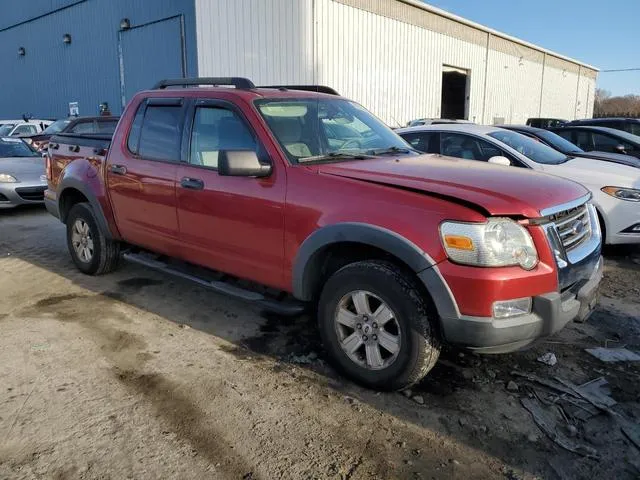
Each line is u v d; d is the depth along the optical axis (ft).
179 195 13.75
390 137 14.84
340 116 14.20
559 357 12.47
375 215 10.14
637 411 10.33
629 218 20.21
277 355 12.44
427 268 9.56
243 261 12.62
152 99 15.19
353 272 10.63
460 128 24.44
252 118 12.39
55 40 77.82
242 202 12.21
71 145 18.26
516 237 9.43
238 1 52.80
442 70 73.31
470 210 9.42
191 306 15.39
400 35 64.03
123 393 10.65
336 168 11.39
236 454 8.88
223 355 12.39
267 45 52.70
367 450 9.05
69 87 77.30
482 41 81.25
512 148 22.80
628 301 16.35
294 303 12.16
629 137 33.22
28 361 11.90
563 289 10.32
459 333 9.51
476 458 8.91
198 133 13.60
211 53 54.24
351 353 11.03
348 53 56.95
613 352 12.69
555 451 9.12
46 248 22.15
